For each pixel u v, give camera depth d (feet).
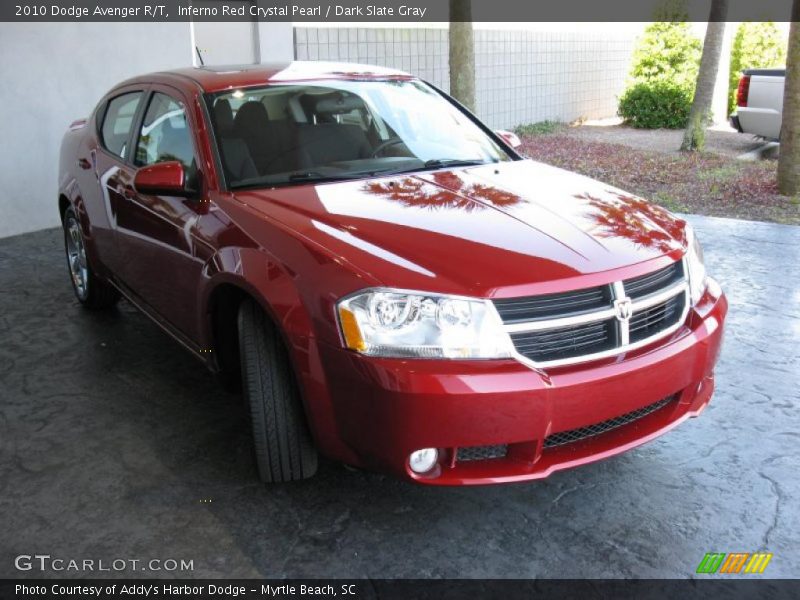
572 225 9.08
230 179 10.50
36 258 19.95
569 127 48.62
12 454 10.44
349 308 7.80
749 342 14.12
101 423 11.32
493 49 43.70
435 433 7.61
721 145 40.09
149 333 14.83
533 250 8.36
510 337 7.75
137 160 12.69
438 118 12.99
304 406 8.44
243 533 8.77
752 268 18.38
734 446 10.59
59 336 14.69
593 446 8.49
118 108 14.21
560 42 49.03
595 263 8.27
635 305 8.35
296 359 8.25
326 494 9.52
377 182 10.61
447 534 8.77
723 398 11.98
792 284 17.25
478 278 7.82
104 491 9.58
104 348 14.10
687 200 25.81
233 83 11.93
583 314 8.04
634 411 8.88
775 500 9.35
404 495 9.50
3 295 17.10
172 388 12.47
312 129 11.59
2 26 20.92
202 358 11.00
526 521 9.00
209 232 9.85
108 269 14.05
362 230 8.76
